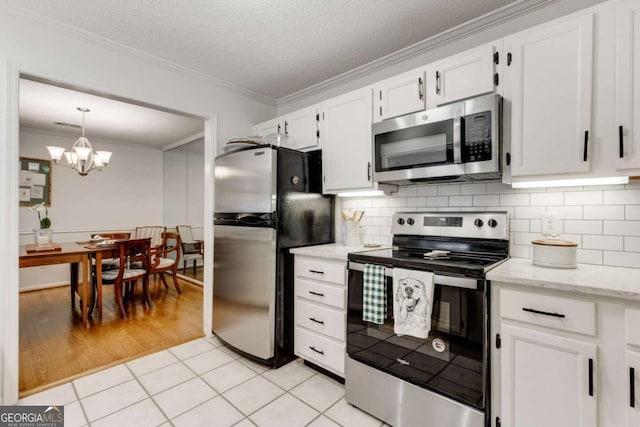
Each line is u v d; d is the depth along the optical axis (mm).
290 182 2289
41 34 1910
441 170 1729
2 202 1750
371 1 1752
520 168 1516
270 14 1868
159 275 4852
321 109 2447
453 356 1421
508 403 1306
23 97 3170
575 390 1155
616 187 1520
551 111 1431
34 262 2734
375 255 1794
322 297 2045
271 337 2168
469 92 1690
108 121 3986
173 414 1694
